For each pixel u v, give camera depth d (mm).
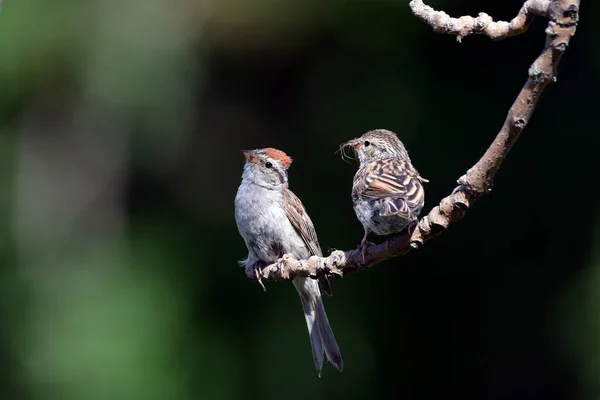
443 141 15109
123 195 16500
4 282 15516
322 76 16406
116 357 14383
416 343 15414
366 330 15234
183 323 14852
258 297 15211
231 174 16891
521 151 15078
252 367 14883
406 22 15688
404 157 7852
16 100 15867
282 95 17062
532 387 15180
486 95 15305
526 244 15078
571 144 14875
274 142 16859
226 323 15055
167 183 16641
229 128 17031
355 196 6520
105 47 15758
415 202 6168
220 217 16359
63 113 16156
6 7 15352
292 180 15688
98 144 16359
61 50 15586
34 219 16172
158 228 16109
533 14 4469
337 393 15016
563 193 14875
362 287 15367
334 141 15844
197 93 16766
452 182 14922
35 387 14414
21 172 16172
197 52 16688
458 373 15375
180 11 16422
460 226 15352
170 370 14484
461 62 15469
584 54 14945
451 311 15414
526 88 4285
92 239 16250
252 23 16609
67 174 16328
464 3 15336
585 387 14016
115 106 15914
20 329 14953
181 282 15281
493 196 15203
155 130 16328
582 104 14898
